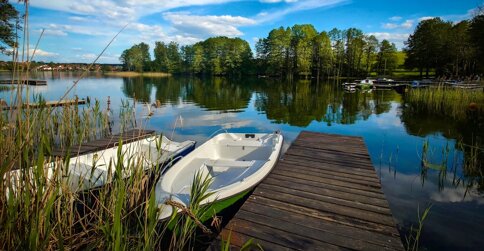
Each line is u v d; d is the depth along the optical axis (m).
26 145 1.64
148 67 71.75
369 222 2.84
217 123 10.72
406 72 51.09
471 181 4.97
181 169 4.15
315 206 3.17
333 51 48.31
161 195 3.10
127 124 9.25
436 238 3.33
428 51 35.44
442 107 12.37
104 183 2.60
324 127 10.22
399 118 11.80
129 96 19.34
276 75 55.44
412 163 6.02
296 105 15.92
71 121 7.14
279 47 49.44
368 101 17.81
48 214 1.61
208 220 3.22
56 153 4.97
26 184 1.62
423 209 4.03
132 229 2.38
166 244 2.98
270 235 2.61
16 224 1.62
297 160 4.92
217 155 5.75
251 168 4.41
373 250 2.41
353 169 4.44
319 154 5.32
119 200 1.68
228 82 40.56
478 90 12.73
